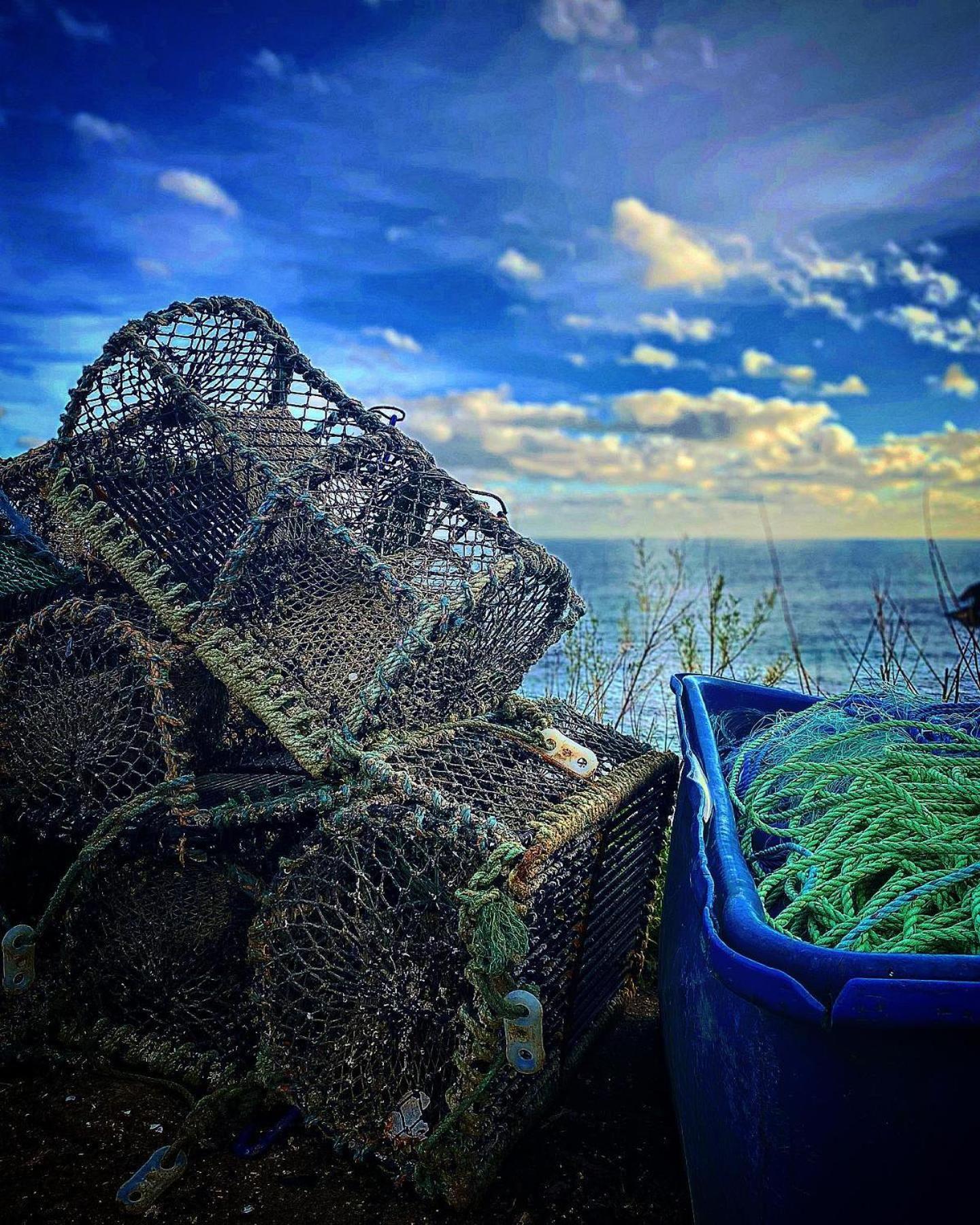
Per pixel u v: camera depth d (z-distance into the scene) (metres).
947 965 1.19
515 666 2.74
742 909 1.40
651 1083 2.44
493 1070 1.88
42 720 2.34
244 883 2.25
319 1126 2.13
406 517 2.59
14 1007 2.49
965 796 1.79
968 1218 1.24
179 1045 2.39
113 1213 1.97
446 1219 1.97
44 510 2.84
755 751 2.37
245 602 2.37
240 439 2.42
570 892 2.27
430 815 1.92
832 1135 1.26
